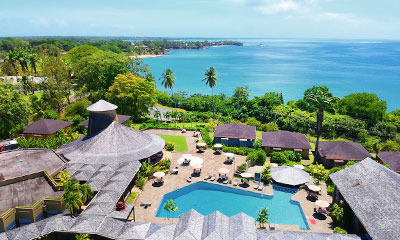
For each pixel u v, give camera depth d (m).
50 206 32.41
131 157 45.09
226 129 63.91
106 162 43.22
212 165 50.44
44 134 59.53
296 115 85.19
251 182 44.00
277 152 51.94
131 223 29.38
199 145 57.03
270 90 166.88
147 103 84.00
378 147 64.19
